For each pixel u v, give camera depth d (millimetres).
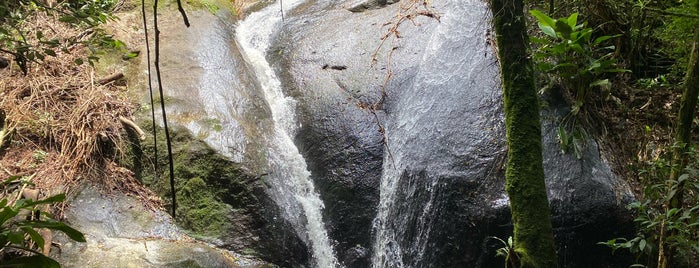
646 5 4812
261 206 4727
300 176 5152
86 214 4461
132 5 6340
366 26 6082
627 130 4656
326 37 6129
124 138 4992
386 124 5148
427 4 6000
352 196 4922
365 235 4840
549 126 4523
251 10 7117
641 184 4254
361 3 6480
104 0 6090
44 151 4781
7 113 4875
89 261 4035
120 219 4547
